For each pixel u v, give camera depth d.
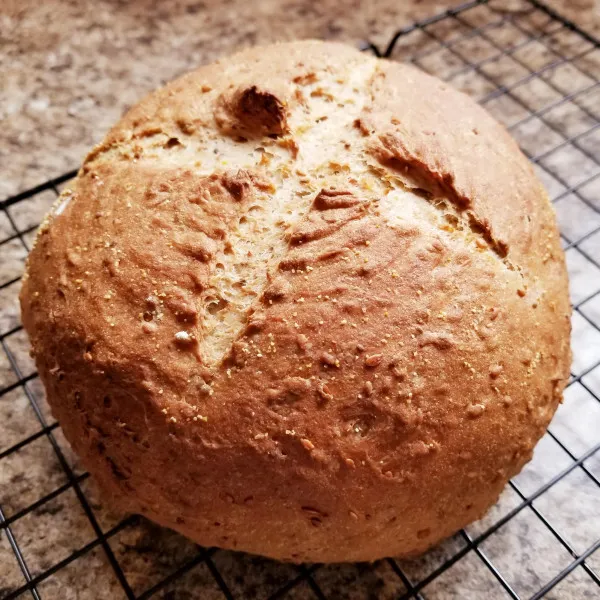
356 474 0.18
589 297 0.29
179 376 0.18
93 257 0.20
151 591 0.21
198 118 0.22
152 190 0.21
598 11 0.43
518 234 0.21
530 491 0.24
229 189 0.20
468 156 0.22
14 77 0.38
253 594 0.22
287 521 0.19
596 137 0.36
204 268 0.19
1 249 0.31
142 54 0.40
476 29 0.42
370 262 0.19
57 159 0.35
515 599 0.22
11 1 0.42
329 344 0.18
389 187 0.21
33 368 0.27
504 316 0.20
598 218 0.32
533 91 0.38
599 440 0.26
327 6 0.43
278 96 0.22
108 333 0.19
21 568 0.22
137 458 0.19
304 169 0.21
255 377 0.18
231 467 0.18
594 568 0.23
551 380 0.20
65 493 0.24
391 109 0.22
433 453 0.18
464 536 0.23
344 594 0.22
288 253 0.19
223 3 0.43
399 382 0.18
